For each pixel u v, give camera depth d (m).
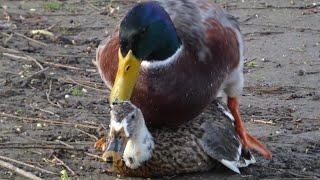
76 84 15.06
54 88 14.81
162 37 10.06
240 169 11.12
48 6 21.05
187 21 10.59
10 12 20.66
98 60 11.08
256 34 18.77
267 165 11.42
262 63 16.72
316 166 11.47
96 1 21.84
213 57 10.55
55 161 11.37
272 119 13.42
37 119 13.03
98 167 11.14
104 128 12.66
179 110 10.45
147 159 10.45
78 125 12.80
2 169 11.10
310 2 21.27
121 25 10.02
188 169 10.63
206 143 10.69
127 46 9.96
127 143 10.07
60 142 12.05
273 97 14.62
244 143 11.49
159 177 10.62
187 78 10.30
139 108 10.42
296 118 13.48
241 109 13.94
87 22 19.88
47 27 19.28
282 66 16.50
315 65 16.56
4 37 18.30
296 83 15.44
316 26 19.36
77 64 16.41
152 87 10.20
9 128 12.63
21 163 11.27
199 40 10.46
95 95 14.49
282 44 17.98
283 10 20.64
